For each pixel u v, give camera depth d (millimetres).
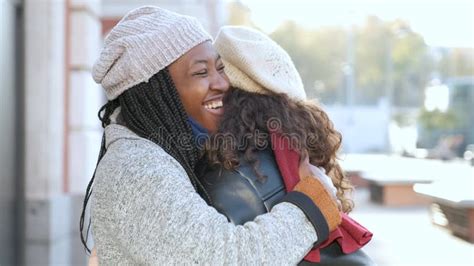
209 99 2312
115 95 2311
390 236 12070
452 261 9680
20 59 8281
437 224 9945
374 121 45781
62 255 8438
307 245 2061
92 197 2199
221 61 2367
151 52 2225
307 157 2275
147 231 2008
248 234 2008
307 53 70000
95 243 2186
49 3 8273
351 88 45844
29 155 8250
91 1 9375
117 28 2332
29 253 8078
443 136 49000
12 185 7988
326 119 2457
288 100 2365
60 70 8484
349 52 45688
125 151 2164
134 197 2051
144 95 2270
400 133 51469
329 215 2107
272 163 2258
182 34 2260
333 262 2160
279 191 2215
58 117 8430
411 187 17719
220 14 16391
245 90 2377
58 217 8398
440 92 50094
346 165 22609
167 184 2057
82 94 9203
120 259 2131
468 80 49438
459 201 8484
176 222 1994
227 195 2184
